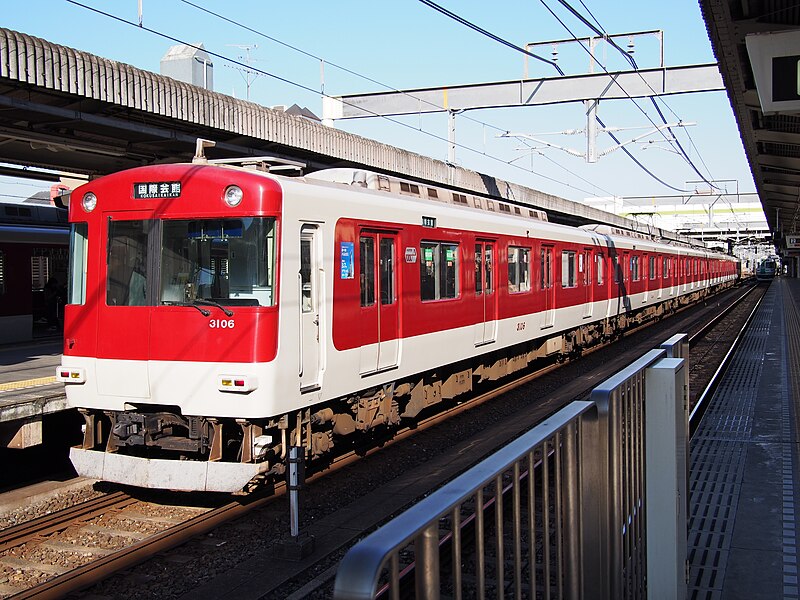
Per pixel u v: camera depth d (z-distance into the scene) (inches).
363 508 275.6
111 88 358.6
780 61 280.8
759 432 322.0
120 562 226.5
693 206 2241.6
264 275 270.4
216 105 416.2
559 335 618.2
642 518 148.6
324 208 298.4
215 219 277.3
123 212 290.4
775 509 222.5
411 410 393.1
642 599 148.3
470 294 432.8
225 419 277.4
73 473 340.2
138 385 281.6
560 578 102.1
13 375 369.7
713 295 1840.6
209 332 270.5
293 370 278.4
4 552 238.1
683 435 159.0
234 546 243.3
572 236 623.5
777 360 559.5
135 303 286.5
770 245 3110.2
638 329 995.9
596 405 115.4
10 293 521.0
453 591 73.7
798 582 172.6
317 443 311.0
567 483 105.5
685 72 581.9
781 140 566.9
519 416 442.3
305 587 202.8
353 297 319.0
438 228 394.3
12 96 353.1
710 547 195.0
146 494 305.4
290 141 474.9
